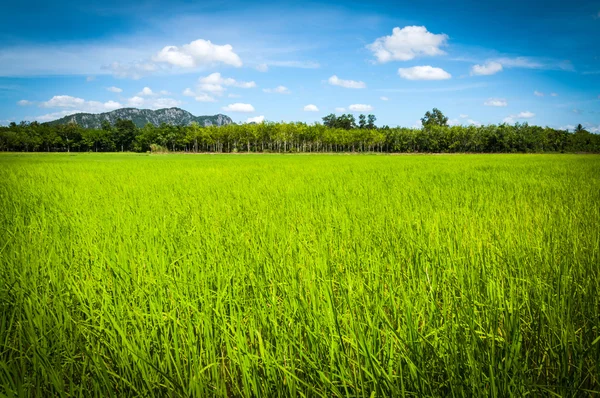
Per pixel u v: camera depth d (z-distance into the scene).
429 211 6.40
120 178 14.42
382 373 1.93
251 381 2.00
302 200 8.04
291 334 2.30
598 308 2.67
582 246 3.88
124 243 4.20
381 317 2.41
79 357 2.33
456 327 2.26
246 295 2.90
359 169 20.45
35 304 2.68
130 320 2.48
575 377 1.98
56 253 3.93
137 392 1.98
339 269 3.42
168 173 17.42
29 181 12.88
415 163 28.97
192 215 6.10
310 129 112.06
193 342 2.29
